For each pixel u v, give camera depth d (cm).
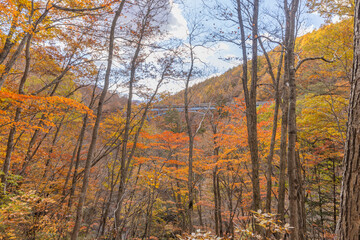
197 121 1280
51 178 1110
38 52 943
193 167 977
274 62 902
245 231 375
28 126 655
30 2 695
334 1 791
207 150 1203
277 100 710
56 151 1102
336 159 1096
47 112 640
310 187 1111
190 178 852
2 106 686
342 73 870
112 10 792
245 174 1038
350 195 153
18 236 574
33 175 995
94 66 1039
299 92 1053
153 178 804
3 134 859
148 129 1444
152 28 1048
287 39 618
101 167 1311
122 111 1286
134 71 1050
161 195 1224
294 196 441
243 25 559
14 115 696
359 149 152
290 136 459
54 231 699
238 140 856
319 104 918
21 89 689
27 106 655
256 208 504
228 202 1078
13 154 823
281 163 613
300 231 749
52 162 1188
